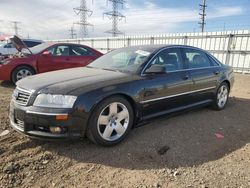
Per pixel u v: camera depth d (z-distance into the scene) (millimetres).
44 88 3408
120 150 3627
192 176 3041
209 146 3871
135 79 3947
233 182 2932
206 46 17047
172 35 19062
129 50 4871
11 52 15383
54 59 8367
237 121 5070
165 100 4348
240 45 15227
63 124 3275
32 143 3750
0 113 5031
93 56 9039
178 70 4672
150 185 2852
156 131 4332
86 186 2828
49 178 2969
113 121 3707
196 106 5125
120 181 2924
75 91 3363
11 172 3045
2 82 8867
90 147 3676
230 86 6020
